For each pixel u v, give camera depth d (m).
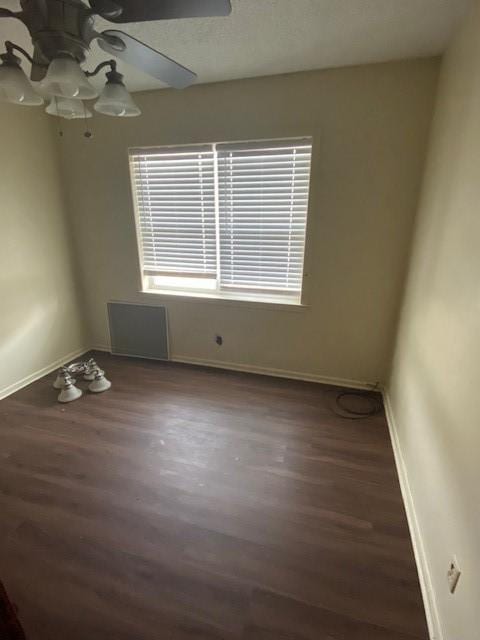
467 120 1.44
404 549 1.51
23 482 1.87
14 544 1.52
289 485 1.85
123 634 1.21
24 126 2.64
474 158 1.30
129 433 2.26
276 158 2.49
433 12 1.56
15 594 1.33
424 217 2.04
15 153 2.60
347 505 1.73
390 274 2.48
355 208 2.42
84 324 3.43
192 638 1.20
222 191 2.69
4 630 0.74
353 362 2.77
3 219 2.57
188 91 2.50
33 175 2.75
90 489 1.82
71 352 3.32
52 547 1.51
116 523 1.63
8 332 2.70
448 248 1.51
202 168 2.68
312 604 1.30
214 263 2.92
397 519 1.66
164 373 3.05
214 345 3.12
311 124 2.32
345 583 1.37
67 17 1.09
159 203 2.89
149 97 2.59
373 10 1.54
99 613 1.27
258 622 1.24
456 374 1.26
